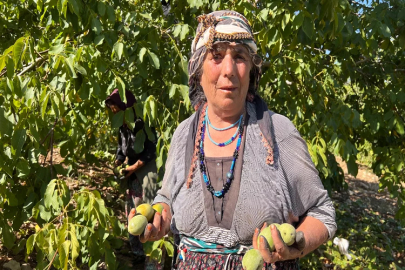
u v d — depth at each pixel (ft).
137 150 9.65
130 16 9.53
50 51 8.32
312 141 10.57
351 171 11.16
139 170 11.91
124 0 10.95
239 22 4.81
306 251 4.45
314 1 8.98
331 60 12.31
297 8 8.88
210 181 4.82
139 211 5.10
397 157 13.35
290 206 4.66
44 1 8.83
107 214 8.48
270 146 4.71
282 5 8.92
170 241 10.08
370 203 24.43
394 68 14.38
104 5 8.87
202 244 4.85
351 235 17.92
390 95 12.58
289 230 4.11
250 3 10.57
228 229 4.72
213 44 4.68
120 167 13.00
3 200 9.00
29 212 9.25
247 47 4.79
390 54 15.11
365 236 17.71
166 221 5.24
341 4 9.43
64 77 8.03
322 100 11.63
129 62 9.50
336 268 13.61
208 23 4.82
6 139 8.36
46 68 8.71
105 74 9.61
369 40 11.25
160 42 10.38
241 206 4.64
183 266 4.99
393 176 13.67
